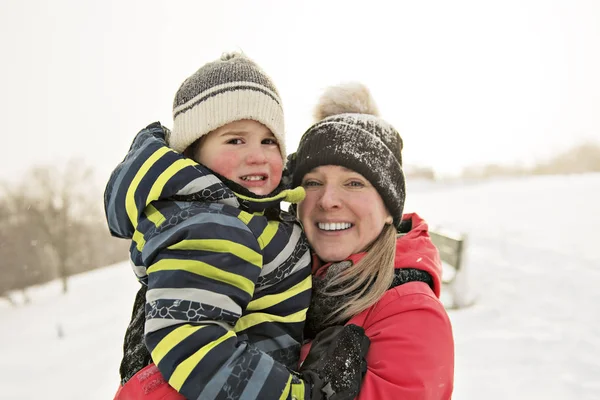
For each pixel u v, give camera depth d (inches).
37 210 801.6
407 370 54.6
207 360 47.3
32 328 337.1
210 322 49.6
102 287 470.3
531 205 479.5
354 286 62.4
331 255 66.1
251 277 53.7
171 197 55.6
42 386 211.5
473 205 506.6
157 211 54.8
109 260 853.2
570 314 203.9
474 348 176.6
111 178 60.2
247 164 60.4
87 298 426.3
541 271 264.4
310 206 67.6
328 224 66.6
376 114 75.1
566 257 286.2
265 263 58.6
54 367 235.6
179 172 55.2
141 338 59.1
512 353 171.8
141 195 55.0
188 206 54.6
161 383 50.9
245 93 59.7
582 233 345.4
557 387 149.0
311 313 65.0
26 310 429.4
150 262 52.9
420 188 796.6
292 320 59.7
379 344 57.3
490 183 761.0
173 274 50.3
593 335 182.4
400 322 57.7
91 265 826.8
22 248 746.2
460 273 218.2
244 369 48.2
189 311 49.1
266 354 51.3
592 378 153.3
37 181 829.2
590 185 592.1
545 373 157.2
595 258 280.1
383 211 66.9
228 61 62.7
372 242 66.6
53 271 746.8
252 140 61.0
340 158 64.7
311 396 51.0
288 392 48.9
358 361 54.5
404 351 55.6
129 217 56.8
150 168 55.8
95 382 209.8
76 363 238.2
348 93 74.2
